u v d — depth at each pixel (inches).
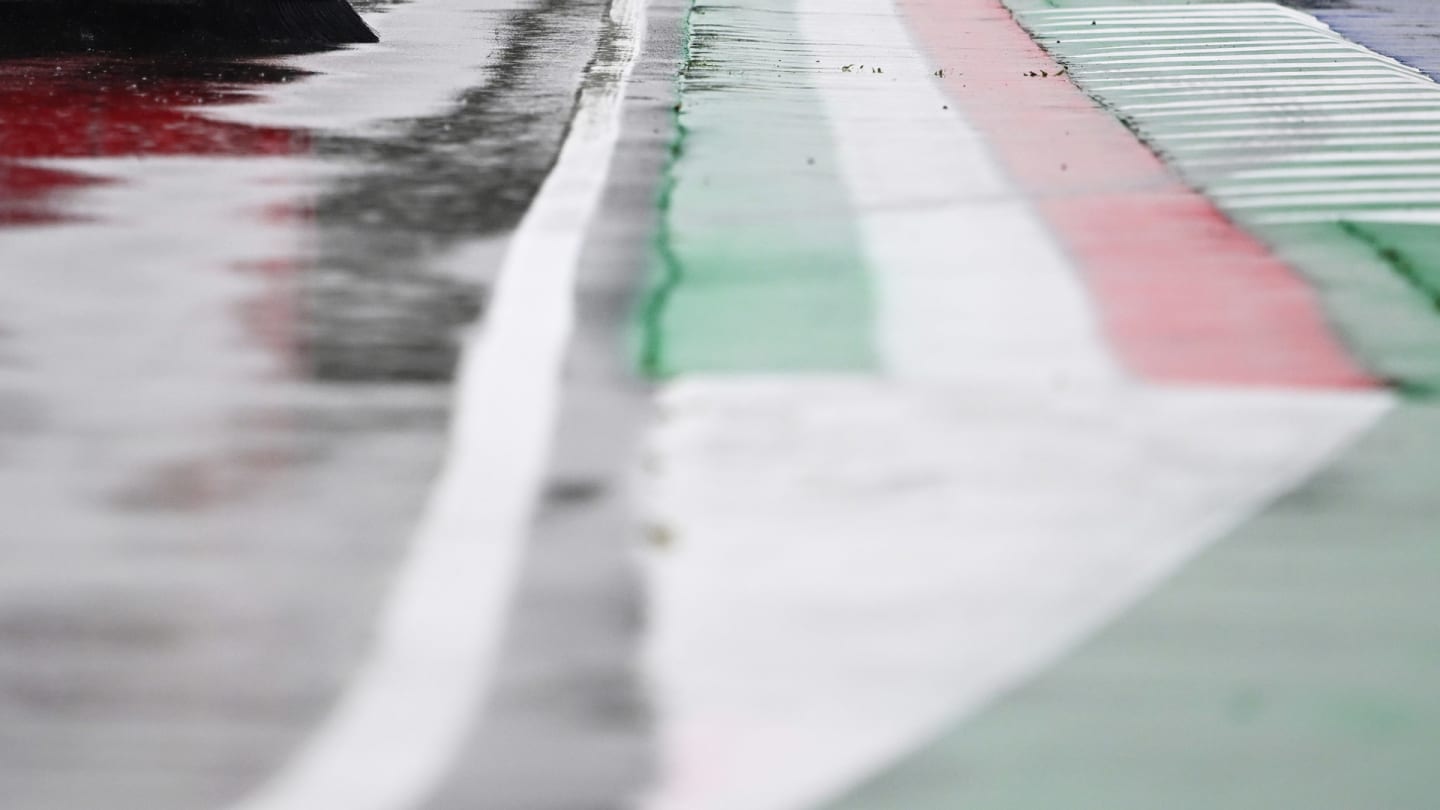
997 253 930.7
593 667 471.2
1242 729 447.5
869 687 463.2
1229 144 1298.0
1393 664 481.4
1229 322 801.6
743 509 572.7
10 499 571.8
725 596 511.8
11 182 1026.7
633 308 799.7
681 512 569.3
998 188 1115.3
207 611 498.9
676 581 520.4
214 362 708.0
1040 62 1743.4
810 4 2181.3
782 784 420.2
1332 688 467.8
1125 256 932.6
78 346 724.7
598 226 963.3
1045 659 479.5
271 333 746.8
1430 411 676.1
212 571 523.5
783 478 599.2
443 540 546.0
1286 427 657.6
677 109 1397.6
